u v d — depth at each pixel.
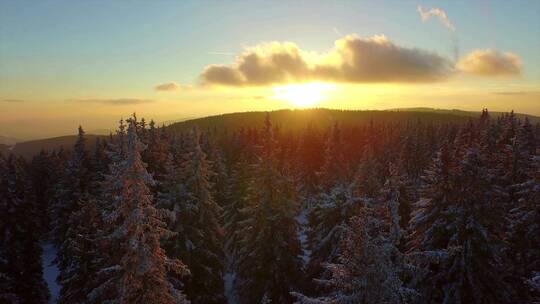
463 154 20.62
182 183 25.33
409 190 28.06
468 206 17.09
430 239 18.05
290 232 25.44
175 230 23.42
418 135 80.81
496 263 17.61
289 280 24.66
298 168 67.69
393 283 10.72
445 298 16.81
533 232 18.64
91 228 21.64
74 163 46.53
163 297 13.38
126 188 12.55
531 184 19.06
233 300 30.62
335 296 11.24
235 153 75.81
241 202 39.12
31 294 29.92
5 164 45.41
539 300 16.92
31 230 32.56
